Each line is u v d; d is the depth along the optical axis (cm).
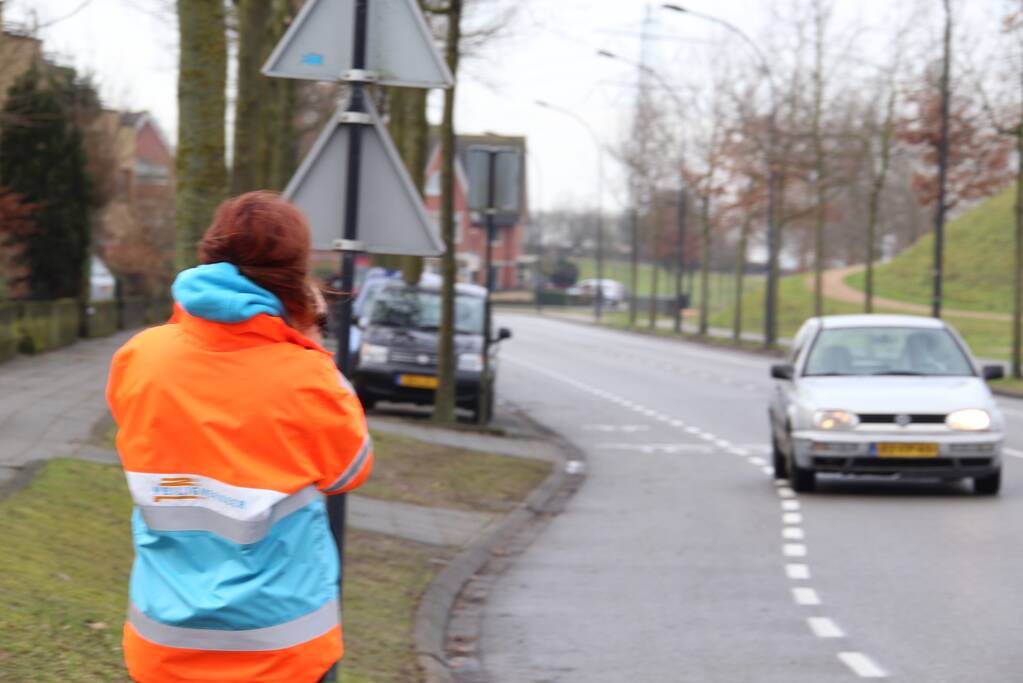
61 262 3881
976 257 9012
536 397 3822
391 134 4078
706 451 2503
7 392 2170
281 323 395
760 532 1546
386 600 1111
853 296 9144
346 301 764
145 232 5953
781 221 6419
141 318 5191
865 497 1831
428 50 783
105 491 1243
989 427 1769
